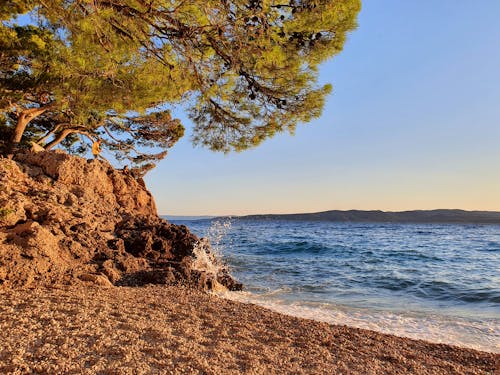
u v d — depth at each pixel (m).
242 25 5.59
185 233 13.13
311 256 24.28
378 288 12.91
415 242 41.34
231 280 11.66
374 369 4.46
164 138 21.92
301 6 5.69
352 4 5.87
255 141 8.47
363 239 45.50
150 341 4.20
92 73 7.97
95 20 5.69
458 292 12.27
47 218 9.74
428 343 6.19
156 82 7.54
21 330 4.00
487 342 6.88
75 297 5.94
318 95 7.23
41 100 15.19
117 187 15.43
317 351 4.85
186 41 6.18
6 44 11.82
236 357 4.12
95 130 20.48
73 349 3.62
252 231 67.81
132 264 9.93
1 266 6.69
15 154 14.12
